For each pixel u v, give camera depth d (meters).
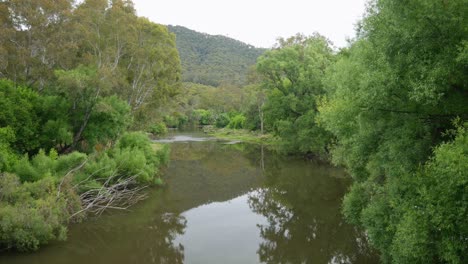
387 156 11.21
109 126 24.14
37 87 25.58
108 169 20.97
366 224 12.25
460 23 8.41
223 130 84.19
